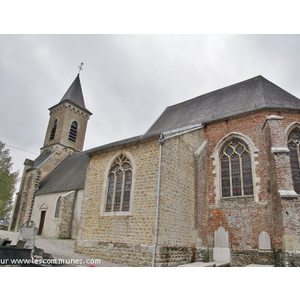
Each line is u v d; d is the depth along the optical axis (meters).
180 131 12.88
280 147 11.41
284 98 14.77
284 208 10.04
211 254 12.08
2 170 29.02
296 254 9.29
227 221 12.38
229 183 13.20
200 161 13.37
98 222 12.27
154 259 9.62
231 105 16.06
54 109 35.44
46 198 23.69
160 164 10.96
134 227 10.84
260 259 10.88
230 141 13.98
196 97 20.38
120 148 12.98
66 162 29.66
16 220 25.42
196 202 12.51
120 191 12.20
